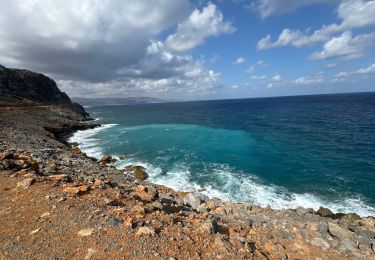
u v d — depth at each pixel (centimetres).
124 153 3086
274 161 2630
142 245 612
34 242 613
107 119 8725
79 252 578
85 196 916
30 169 1184
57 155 1988
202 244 660
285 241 809
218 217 996
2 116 4162
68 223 702
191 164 2561
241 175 2208
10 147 1772
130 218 736
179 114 10056
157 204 989
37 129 3794
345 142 3356
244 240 740
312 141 3531
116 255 570
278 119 6475
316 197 1761
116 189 1109
